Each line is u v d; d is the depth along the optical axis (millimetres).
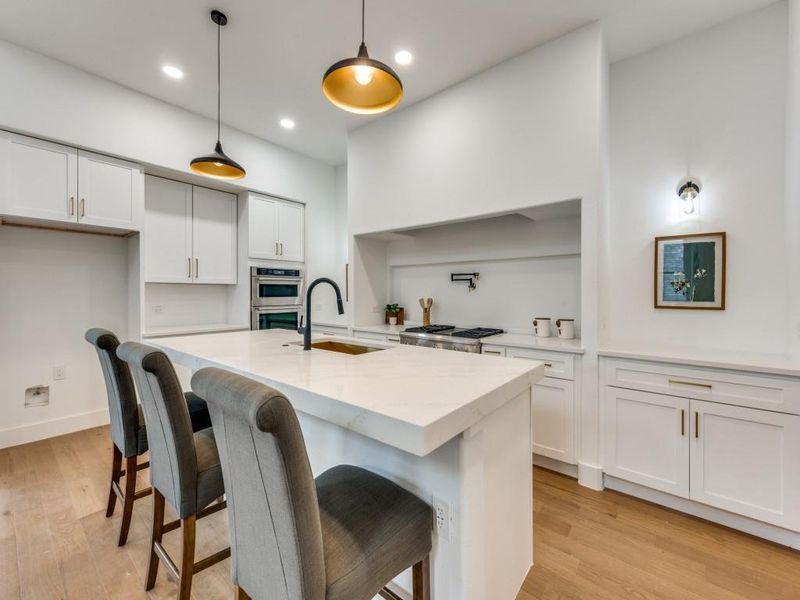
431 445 898
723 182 2361
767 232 2219
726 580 1582
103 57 2689
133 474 1750
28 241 2945
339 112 3506
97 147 2900
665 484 2094
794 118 2016
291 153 4379
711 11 2266
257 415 707
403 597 1352
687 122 2482
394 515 1059
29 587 1518
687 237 2465
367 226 3762
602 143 2416
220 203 4020
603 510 2100
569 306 3062
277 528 809
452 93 3076
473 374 1406
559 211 2785
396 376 1375
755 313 2258
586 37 2393
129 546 1770
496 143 2809
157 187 3527
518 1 2191
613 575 1609
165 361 1241
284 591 826
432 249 3918
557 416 2492
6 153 2535
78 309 3180
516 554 1492
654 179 2598
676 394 2051
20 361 2908
